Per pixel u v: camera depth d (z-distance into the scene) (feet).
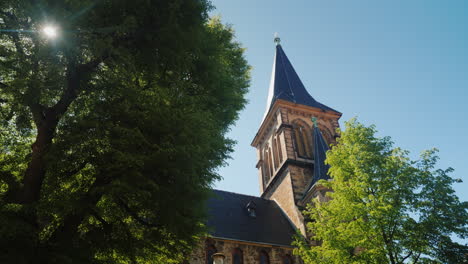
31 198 29.50
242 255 84.79
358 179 53.62
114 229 33.94
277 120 140.56
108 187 28.60
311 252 57.21
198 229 35.76
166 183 32.24
